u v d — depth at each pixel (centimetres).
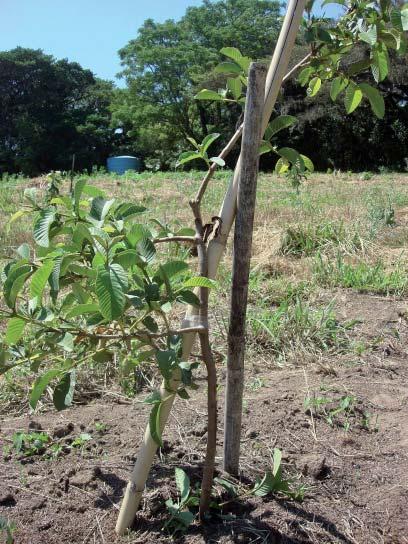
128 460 254
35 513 225
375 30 204
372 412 296
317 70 226
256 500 229
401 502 232
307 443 268
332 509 228
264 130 212
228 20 3806
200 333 195
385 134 2666
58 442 268
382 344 378
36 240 185
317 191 1150
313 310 428
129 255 171
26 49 4047
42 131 3875
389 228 664
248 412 290
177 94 3656
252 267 532
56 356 215
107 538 213
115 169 2908
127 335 182
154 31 3675
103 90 4238
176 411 292
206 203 988
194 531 215
